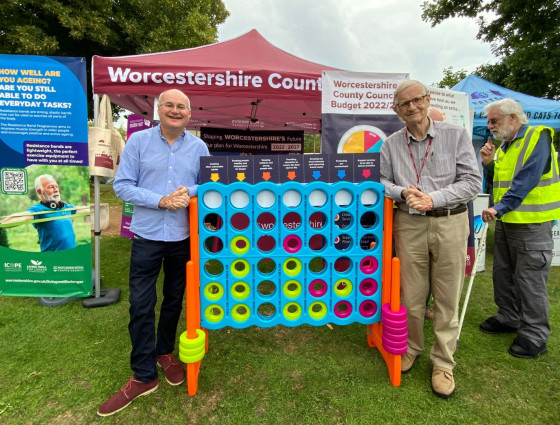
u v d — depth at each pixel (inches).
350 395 79.8
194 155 81.7
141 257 76.7
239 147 228.5
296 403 77.1
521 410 75.7
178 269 83.8
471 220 129.7
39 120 119.7
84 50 419.5
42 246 126.2
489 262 197.8
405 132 82.1
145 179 78.5
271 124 304.0
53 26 385.4
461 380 85.8
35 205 123.9
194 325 77.5
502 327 110.0
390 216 81.5
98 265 131.3
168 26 436.1
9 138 119.5
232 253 80.4
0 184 121.3
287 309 86.9
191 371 78.0
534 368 91.4
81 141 122.6
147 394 78.9
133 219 79.2
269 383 84.0
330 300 84.9
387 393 80.5
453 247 78.0
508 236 100.3
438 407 76.1
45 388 81.1
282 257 81.9
